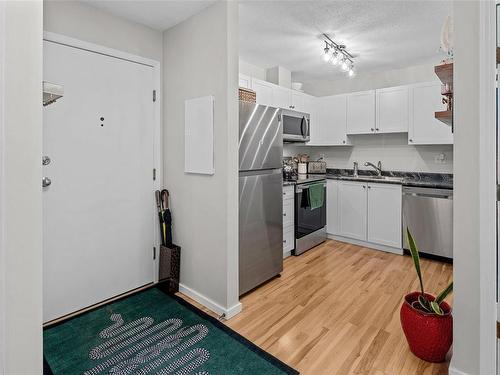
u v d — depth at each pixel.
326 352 1.75
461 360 1.47
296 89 4.15
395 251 3.58
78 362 1.66
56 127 2.07
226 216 2.13
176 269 2.54
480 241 1.38
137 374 1.57
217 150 2.17
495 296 1.35
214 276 2.24
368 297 2.45
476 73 1.37
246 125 2.44
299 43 3.14
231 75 2.09
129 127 2.46
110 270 2.41
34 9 0.73
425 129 3.54
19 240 0.71
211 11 2.16
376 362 1.66
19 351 0.72
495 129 1.33
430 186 3.27
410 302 1.80
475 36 1.37
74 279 2.21
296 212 3.49
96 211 2.30
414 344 1.68
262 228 2.66
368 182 3.74
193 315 2.17
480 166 1.37
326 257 3.45
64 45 2.07
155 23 2.45
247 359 1.69
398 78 4.05
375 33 2.90
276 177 2.82
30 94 0.73
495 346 1.36
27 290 0.73
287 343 1.84
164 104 2.65
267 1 2.32
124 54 2.38
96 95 2.25
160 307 2.28
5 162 0.68
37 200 0.75
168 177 2.66
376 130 3.92
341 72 4.20
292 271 3.03
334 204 4.07
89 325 2.03
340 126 4.24
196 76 2.30
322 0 2.31
